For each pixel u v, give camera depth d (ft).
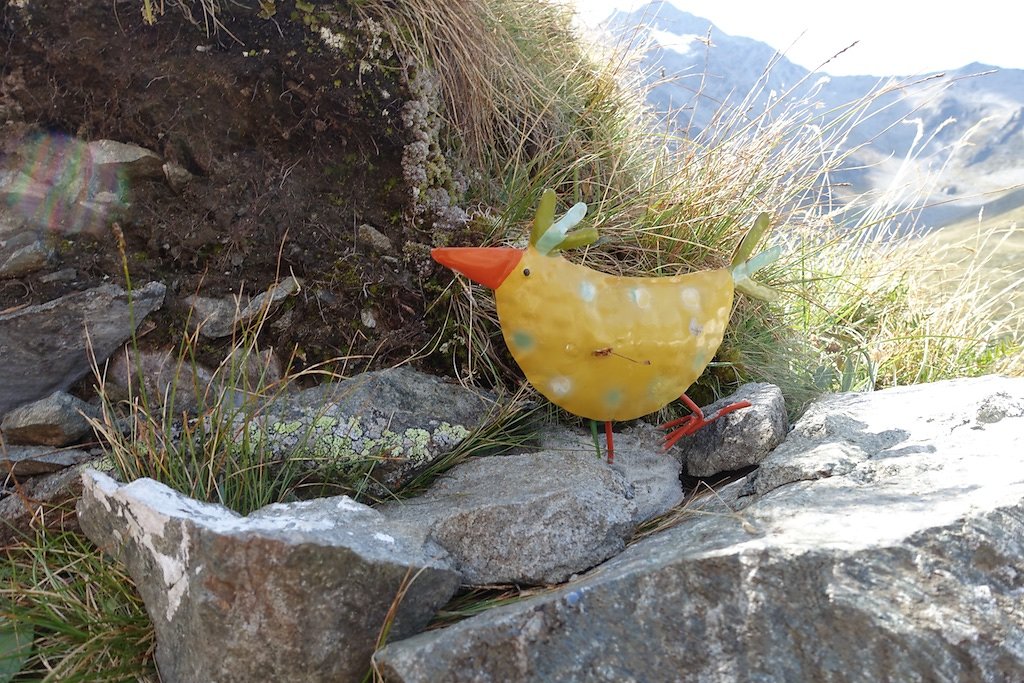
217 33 5.69
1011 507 4.06
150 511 4.17
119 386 5.72
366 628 4.03
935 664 3.56
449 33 6.54
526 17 8.30
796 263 8.35
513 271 4.92
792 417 6.89
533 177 7.50
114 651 4.58
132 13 5.61
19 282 5.57
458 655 3.71
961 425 5.47
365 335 5.99
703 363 5.24
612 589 3.86
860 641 3.60
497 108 7.30
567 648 3.76
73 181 5.71
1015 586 3.84
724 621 3.73
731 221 7.51
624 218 7.26
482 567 4.66
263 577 3.84
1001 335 9.61
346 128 5.94
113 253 5.71
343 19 5.87
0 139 5.69
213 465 5.05
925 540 3.85
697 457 5.80
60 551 5.05
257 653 3.91
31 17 5.55
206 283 5.79
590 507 4.87
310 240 5.93
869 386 8.04
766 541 3.88
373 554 4.03
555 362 5.01
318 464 5.24
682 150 8.28
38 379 5.50
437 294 6.11
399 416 5.58
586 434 6.10
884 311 9.51
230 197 5.85
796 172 8.34
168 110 5.71
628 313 4.95
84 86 5.67
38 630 4.82
